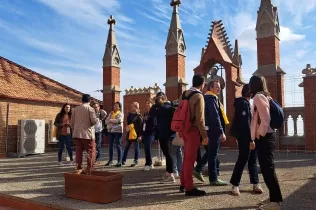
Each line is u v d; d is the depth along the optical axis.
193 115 5.70
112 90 19.52
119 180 5.66
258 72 13.84
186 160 5.77
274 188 4.70
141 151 15.70
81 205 5.29
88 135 7.02
